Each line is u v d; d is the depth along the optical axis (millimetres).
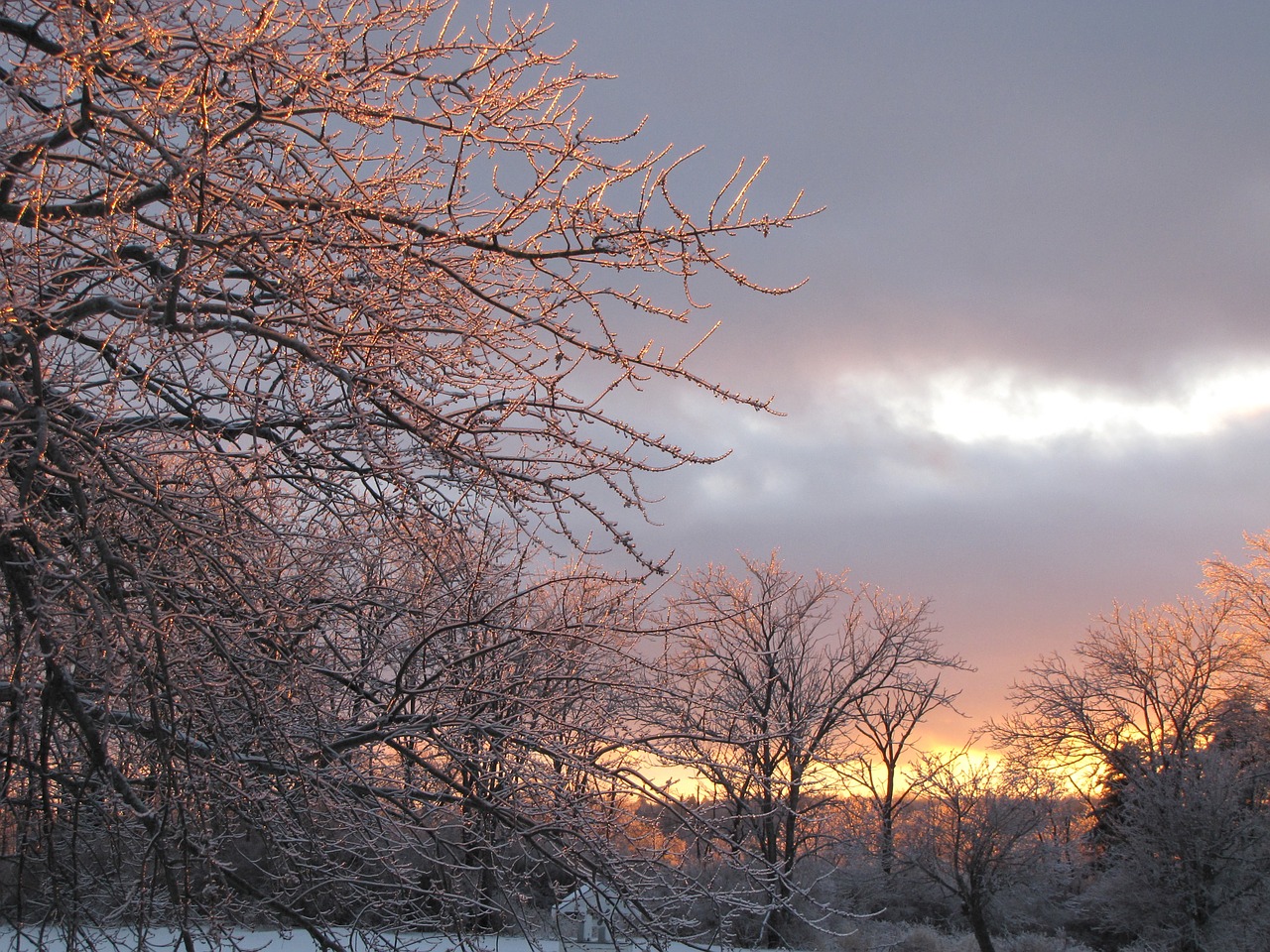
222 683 5289
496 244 5129
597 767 5945
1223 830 25703
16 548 4859
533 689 6676
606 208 5031
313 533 5887
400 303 5312
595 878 6457
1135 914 26359
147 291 4848
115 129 4715
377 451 5055
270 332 4723
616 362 4980
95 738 5211
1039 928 30188
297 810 6188
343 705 6938
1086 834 34125
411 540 5551
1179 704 32812
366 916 7281
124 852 6746
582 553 5090
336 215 4910
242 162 5020
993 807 27703
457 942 6906
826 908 6188
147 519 5090
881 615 32156
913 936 25906
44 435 4398
